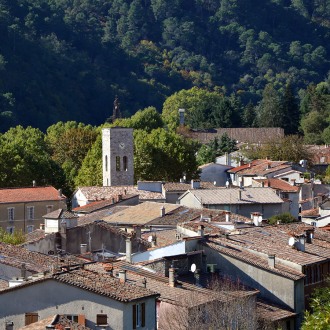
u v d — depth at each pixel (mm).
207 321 94688
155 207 175125
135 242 128875
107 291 87375
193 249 113000
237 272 111562
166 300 94750
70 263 105875
